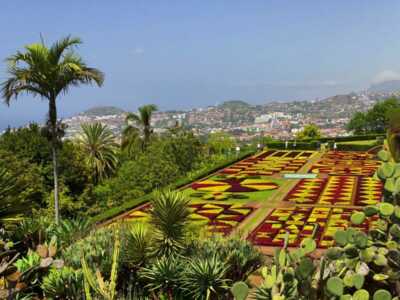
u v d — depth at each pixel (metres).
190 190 38.72
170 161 42.59
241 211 30.23
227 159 57.00
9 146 29.28
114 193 33.72
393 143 5.21
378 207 4.63
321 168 51.38
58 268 11.27
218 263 11.87
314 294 4.58
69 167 29.91
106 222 26.86
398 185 4.68
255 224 26.78
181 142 45.94
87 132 34.44
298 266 4.62
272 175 47.34
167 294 11.70
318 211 29.62
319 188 38.62
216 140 70.75
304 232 24.19
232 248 13.93
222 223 26.98
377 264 4.47
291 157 63.22
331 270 4.65
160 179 37.41
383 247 4.59
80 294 10.36
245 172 49.53
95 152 34.22
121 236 13.04
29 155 28.98
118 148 39.44
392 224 4.66
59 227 14.91
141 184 35.31
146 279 12.22
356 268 4.50
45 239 13.41
